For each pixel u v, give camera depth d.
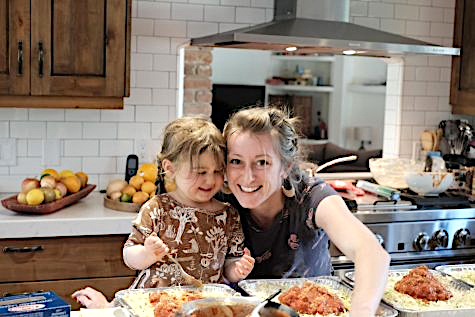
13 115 3.78
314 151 6.67
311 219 2.11
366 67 8.86
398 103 4.54
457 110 4.52
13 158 3.80
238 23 4.08
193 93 4.68
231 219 2.21
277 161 1.99
